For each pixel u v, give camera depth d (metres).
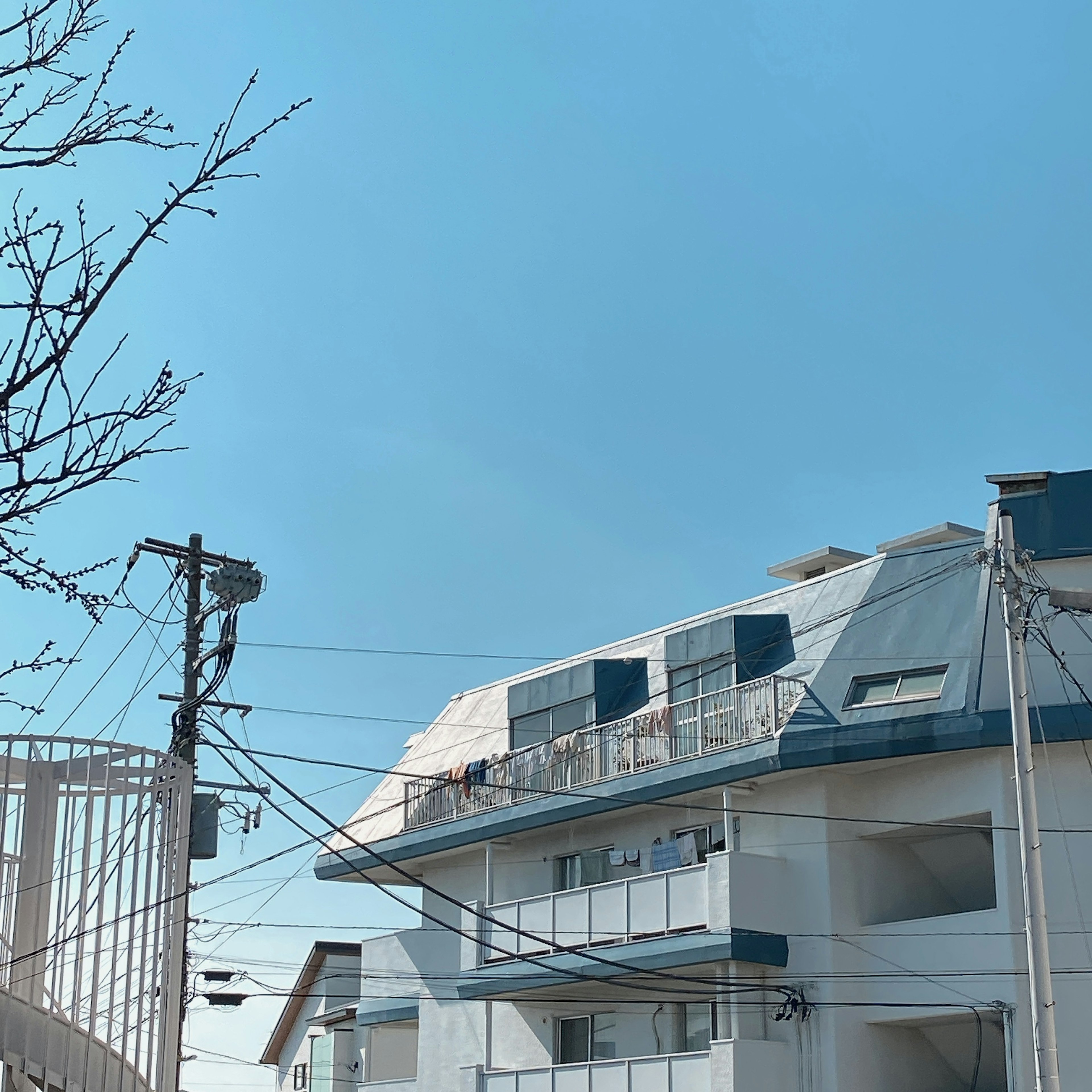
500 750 31.33
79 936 15.73
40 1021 15.15
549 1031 27.89
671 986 24.70
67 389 5.94
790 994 23.33
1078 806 21.98
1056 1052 16.50
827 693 24.62
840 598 26.56
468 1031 29.45
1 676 6.33
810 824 24.14
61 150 6.15
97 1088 15.89
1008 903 21.84
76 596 6.36
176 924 17.97
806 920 23.80
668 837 26.86
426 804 31.27
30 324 5.88
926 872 24.64
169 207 6.31
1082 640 22.48
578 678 29.78
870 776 24.22
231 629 20.28
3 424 5.82
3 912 15.59
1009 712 22.19
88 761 16.30
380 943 32.19
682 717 27.38
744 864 23.84
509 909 27.53
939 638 24.16
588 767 27.59
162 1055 17.33
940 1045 23.70
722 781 24.75
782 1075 23.11
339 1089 40.88
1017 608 17.45
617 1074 24.66
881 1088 22.98
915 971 22.73
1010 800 22.30
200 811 19.95
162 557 21.03
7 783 15.66
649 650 29.91
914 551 26.02
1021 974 21.50
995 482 24.02
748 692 25.52
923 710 22.97
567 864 28.81
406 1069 36.72
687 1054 23.77
